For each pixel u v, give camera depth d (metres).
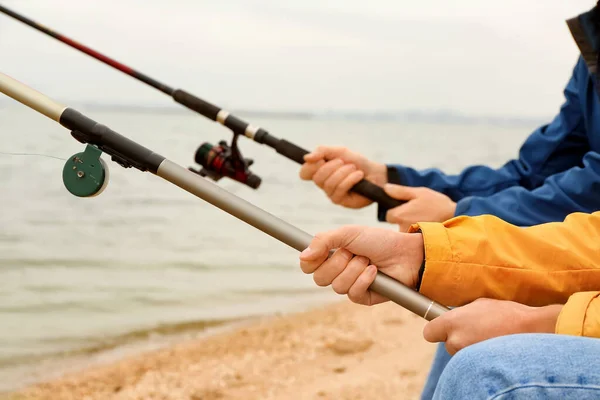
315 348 3.46
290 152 1.95
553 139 1.82
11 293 4.29
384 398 2.71
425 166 12.81
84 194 1.19
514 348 0.82
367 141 16.34
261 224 1.17
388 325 3.84
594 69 1.43
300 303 4.42
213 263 5.29
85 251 5.26
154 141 9.82
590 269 1.12
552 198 1.58
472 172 1.95
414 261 1.16
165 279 4.84
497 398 0.79
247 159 2.03
